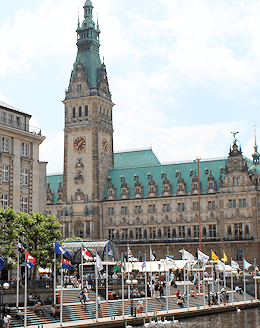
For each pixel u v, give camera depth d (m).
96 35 186.38
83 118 177.38
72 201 176.75
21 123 100.94
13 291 76.06
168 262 96.12
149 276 112.12
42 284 83.25
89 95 176.88
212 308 96.88
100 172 175.88
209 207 160.12
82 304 82.69
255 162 157.62
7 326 67.56
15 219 83.81
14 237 81.69
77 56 183.75
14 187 97.00
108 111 183.12
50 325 71.31
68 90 180.88
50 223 88.62
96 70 181.75
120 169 178.88
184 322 84.25
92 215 172.50
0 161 94.31
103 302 88.12
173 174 169.50
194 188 162.50
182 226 162.88
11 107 102.31
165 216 165.62
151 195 168.38
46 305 79.31
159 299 98.31
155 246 164.00
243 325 80.75
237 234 154.00
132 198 171.75
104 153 178.88
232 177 156.62
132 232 169.50
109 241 125.12
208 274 122.56
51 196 186.62
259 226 152.50
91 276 103.44
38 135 103.62
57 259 89.38
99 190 174.62
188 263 97.75
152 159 185.50
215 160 165.50
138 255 166.75
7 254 80.56
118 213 172.50
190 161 170.62
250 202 153.38
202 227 159.62
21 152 99.94
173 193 166.25
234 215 154.88
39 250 86.06
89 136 176.25
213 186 160.50
